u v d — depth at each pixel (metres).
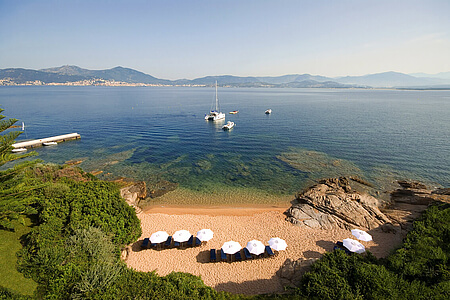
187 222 30.20
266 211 33.19
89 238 19.50
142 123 97.62
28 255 17.72
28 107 141.25
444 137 67.50
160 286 15.13
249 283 20.36
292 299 15.70
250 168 48.78
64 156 56.44
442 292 15.53
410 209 32.25
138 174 46.03
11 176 19.62
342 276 16.92
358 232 24.84
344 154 55.38
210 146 64.88
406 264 18.31
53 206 22.25
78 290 14.79
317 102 190.88
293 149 60.47
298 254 24.11
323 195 34.03
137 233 24.94
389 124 88.50
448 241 22.08
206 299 14.56
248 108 151.75
